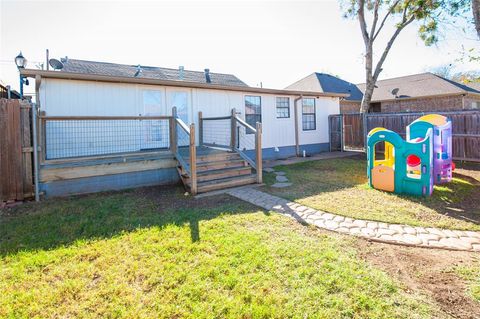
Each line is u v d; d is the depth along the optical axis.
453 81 20.77
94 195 5.88
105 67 13.48
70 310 2.19
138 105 8.02
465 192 5.60
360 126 13.55
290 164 9.88
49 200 5.46
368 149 6.22
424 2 12.40
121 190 6.35
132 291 2.40
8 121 5.25
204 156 7.04
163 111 8.52
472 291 2.33
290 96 11.98
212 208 4.85
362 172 8.18
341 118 13.40
